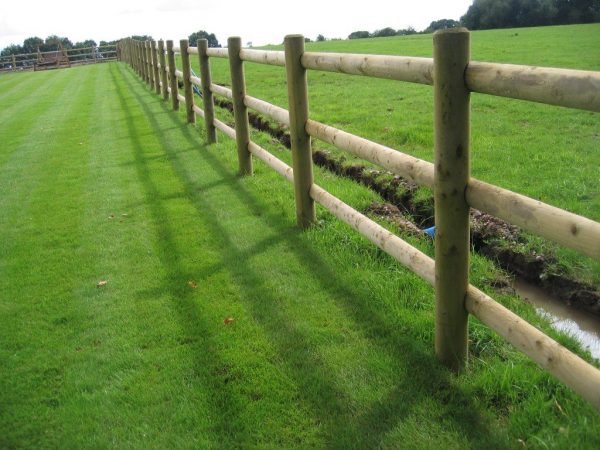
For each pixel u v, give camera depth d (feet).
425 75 7.93
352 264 11.63
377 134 24.03
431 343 8.82
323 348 8.90
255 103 16.53
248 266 11.94
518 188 15.89
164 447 7.07
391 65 8.82
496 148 20.48
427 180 8.21
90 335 9.75
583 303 10.78
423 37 109.40
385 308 9.93
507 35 82.79
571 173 16.93
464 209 7.48
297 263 11.91
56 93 52.85
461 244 7.61
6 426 7.63
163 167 20.71
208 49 22.06
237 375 8.39
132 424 7.50
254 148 17.79
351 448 6.84
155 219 15.25
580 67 38.75
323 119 28.12
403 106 30.68
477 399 7.48
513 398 7.37
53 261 13.01
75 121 33.58
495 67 6.54
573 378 6.01
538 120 25.16
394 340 8.96
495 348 8.50
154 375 8.50
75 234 14.62
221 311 10.22
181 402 7.87
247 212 15.25
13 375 8.73
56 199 17.84
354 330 9.37
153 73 46.24
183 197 17.02
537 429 6.81
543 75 5.87
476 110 28.17
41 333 9.92
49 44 159.22
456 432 6.93
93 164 22.11
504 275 11.81
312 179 13.34
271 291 10.84
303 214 13.55
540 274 11.70
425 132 23.43
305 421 7.36
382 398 7.67
